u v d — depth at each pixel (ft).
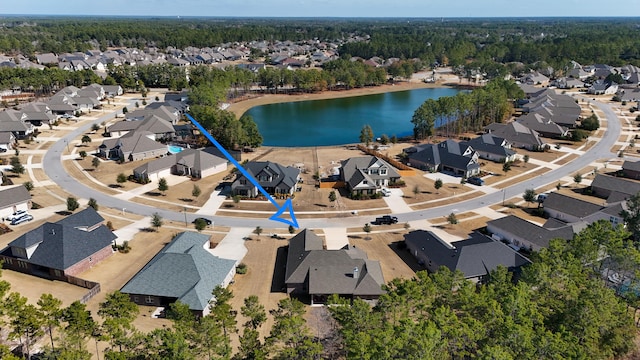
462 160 347.97
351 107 640.99
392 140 443.32
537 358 126.00
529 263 200.95
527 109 558.15
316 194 309.01
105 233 222.28
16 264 205.57
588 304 143.84
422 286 158.40
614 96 631.15
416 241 227.61
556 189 315.37
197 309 169.07
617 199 276.62
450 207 287.89
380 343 124.47
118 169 352.08
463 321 139.95
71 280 195.00
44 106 500.74
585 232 200.23
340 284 186.70
